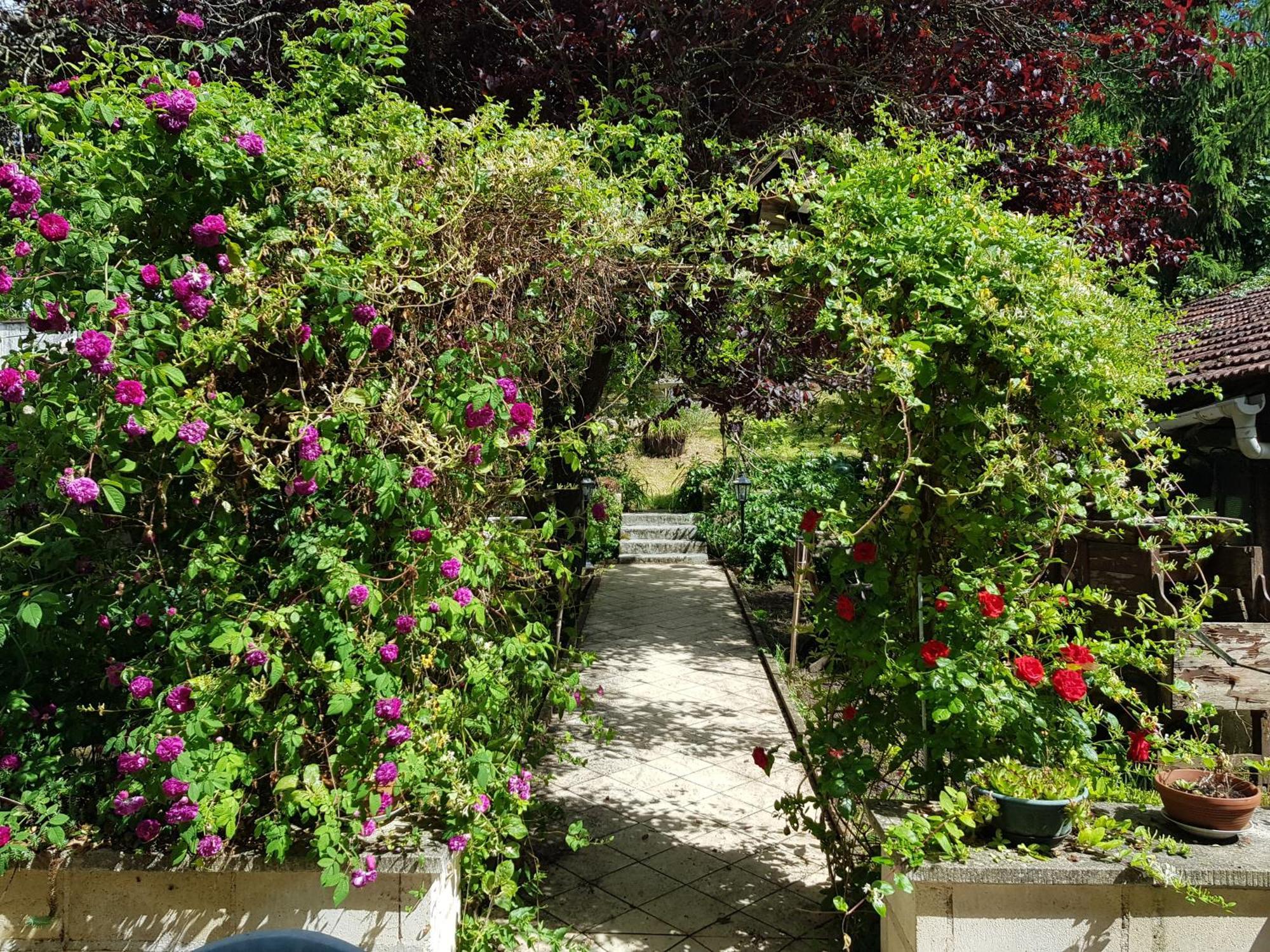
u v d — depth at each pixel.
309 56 3.53
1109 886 2.59
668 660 7.89
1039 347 2.79
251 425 2.75
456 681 3.11
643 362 5.11
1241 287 12.05
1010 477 2.96
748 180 4.47
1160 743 2.92
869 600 3.18
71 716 2.93
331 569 2.67
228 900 2.72
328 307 2.75
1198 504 7.20
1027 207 5.78
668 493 15.14
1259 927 2.58
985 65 5.88
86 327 2.55
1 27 5.20
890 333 3.06
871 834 3.20
